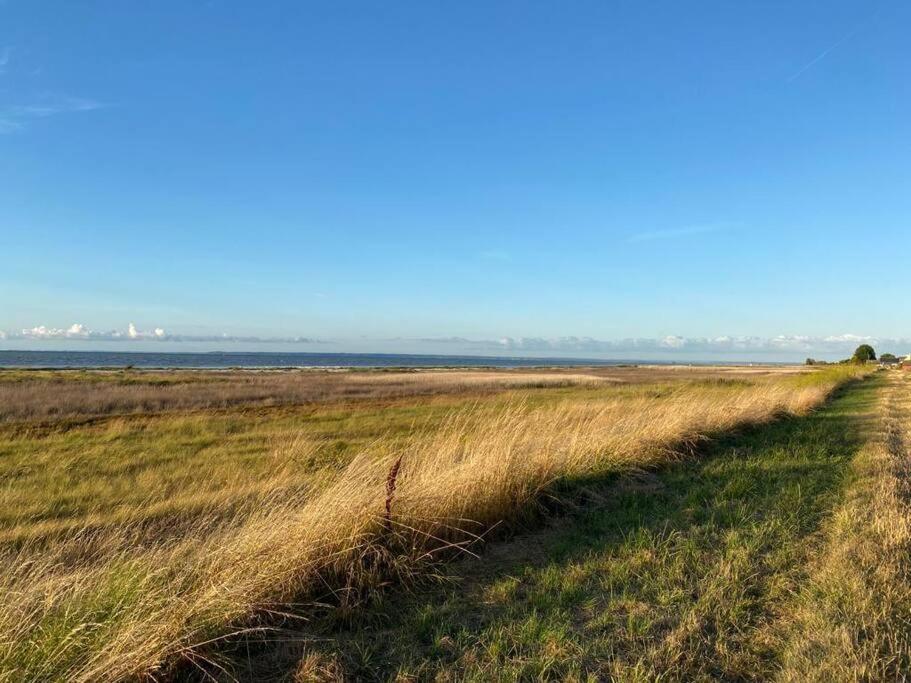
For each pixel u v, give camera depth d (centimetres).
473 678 318
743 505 660
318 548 437
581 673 325
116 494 845
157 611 335
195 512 704
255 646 366
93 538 596
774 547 521
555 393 3247
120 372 5919
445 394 3212
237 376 5166
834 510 636
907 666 316
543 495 656
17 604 321
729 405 1362
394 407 2314
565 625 376
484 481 588
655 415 1155
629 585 445
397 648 360
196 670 337
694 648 346
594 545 541
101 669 296
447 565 494
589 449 841
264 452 1214
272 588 399
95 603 333
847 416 1612
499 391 3534
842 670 305
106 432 1534
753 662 332
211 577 383
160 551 432
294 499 545
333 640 370
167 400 2525
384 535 479
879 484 741
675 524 597
